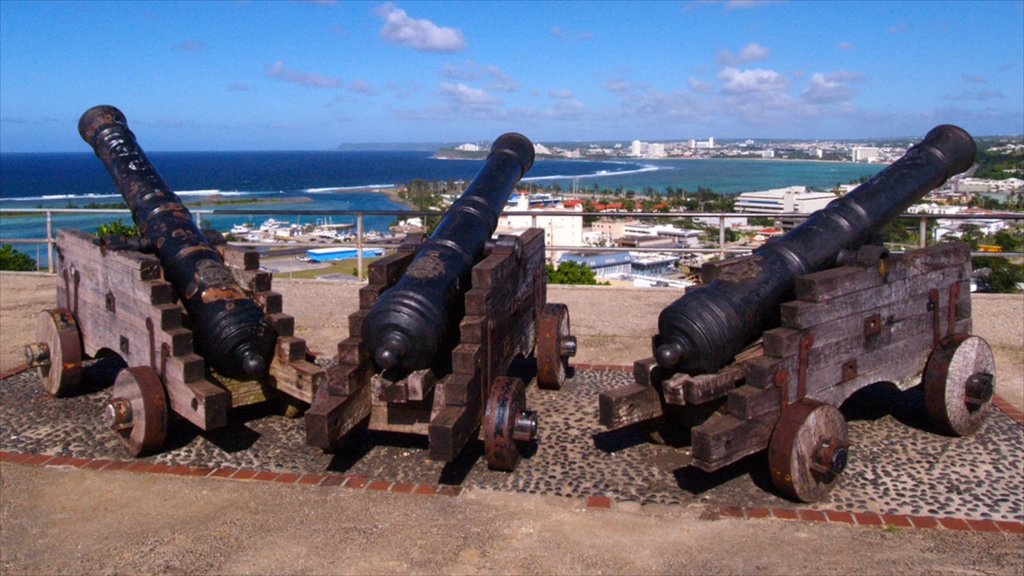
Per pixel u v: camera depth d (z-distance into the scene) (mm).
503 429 4629
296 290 11336
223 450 5254
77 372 6223
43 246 34625
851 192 5469
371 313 4672
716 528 4070
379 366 4789
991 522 4109
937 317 5418
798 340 4438
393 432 5516
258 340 5270
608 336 8508
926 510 4258
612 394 4676
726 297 4520
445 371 5062
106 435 5547
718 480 4672
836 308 4672
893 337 5121
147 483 4738
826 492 4391
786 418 4301
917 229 10508
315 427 4359
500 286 5246
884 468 4828
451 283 4969
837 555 3773
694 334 4391
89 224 49125
